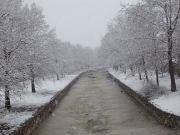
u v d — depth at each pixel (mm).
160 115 10328
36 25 17375
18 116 10766
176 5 11930
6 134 7832
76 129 10273
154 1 12484
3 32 10070
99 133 9500
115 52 28969
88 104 16234
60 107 15758
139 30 13727
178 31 12445
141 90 15422
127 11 13805
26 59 13156
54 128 10570
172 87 13188
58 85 25266
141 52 13711
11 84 9805
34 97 16750
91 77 44312
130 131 9453
